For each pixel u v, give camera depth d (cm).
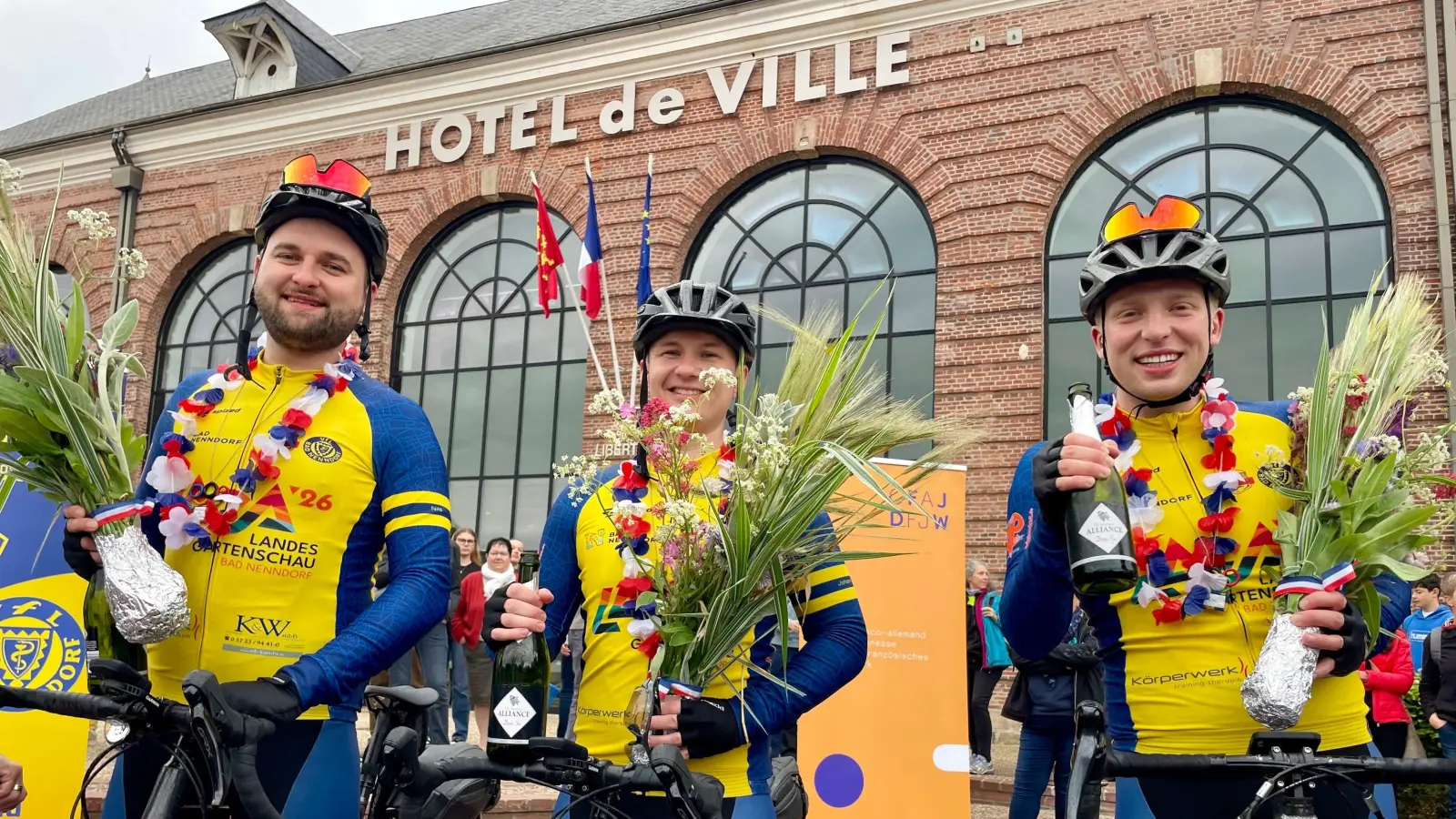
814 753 552
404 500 240
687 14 1409
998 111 1255
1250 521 235
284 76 1736
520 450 1486
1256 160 1177
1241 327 1154
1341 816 226
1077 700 571
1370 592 221
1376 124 1112
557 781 221
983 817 757
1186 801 229
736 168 1377
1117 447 244
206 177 1706
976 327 1225
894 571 565
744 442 231
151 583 209
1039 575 238
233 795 202
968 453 1192
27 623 382
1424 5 1109
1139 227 244
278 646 229
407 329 1577
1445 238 1065
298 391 250
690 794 205
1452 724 639
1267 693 201
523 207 1534
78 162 1784
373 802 261
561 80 1493
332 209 243
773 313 277
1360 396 229
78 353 232
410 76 1573
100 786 537
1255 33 1166
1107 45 1220
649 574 239
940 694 560
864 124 1318
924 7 1305
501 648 237
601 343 1441
